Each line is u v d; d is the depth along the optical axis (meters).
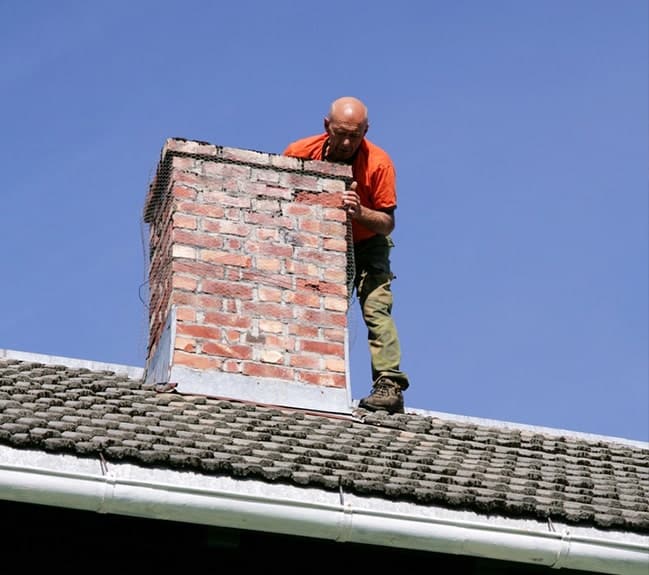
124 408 11.48
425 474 11.01
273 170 13.65
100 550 10.16
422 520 10.22
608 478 12.21
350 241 13.72
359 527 10.11
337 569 10.68
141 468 9.89
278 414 12.30
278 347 13.04
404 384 13.84
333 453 11.11
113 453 9.85
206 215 13.30
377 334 13.98
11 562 9.93
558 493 11.17
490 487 10.98
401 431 12.70
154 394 12.27
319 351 13.16
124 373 13.81
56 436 9.90
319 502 10.09
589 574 10.85
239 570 10.43
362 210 13.91
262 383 12.88
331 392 13.02
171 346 12.77
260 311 13.12
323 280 13.41
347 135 14.01
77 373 12.63
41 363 13.32
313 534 10.09
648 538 10.64
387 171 14.17
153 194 13.87
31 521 10.07
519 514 10.50
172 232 13.19
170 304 12.98
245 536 10.46
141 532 10.27
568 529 10.52
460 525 10.28
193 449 10.36
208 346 12.86
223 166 13.52
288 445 11.22
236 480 10.06
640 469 12.76
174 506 9.81
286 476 10.15
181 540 10.34
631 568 10.50
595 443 13.58
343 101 14.12
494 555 10.35
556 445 13.05
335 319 13.30
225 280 13.12
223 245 13.23
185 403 12.12
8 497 9.51
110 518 10.20
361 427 12.49
